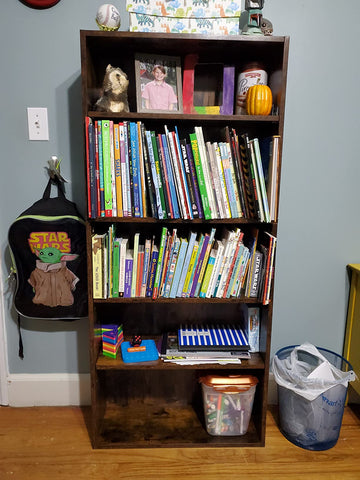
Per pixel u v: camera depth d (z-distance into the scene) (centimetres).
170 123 146
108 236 135
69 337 170
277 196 133
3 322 167
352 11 150
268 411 173
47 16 145
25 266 155
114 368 143
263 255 139
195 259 138
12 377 172
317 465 143
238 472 140
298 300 173
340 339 177
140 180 131
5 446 150
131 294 141
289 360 162
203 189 131
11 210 159
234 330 162
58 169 152
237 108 144
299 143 159
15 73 148
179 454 147
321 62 153
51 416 167
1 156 154
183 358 146
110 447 149
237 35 124
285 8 149
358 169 162
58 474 137
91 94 134
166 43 127
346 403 176
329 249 169
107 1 145
